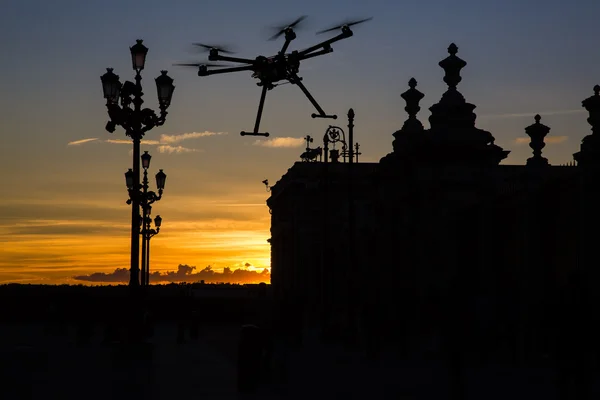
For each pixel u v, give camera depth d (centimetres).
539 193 2530
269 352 2406
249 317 6550
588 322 1564
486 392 1931
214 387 2231
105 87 3130
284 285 8756
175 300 7775
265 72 3172
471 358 2508
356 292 4256
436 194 3138
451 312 1725
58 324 5331
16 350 3828
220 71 3222
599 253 2275
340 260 5112
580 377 1566
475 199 3114
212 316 7244
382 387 2123
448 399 1822
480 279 2795
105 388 2216
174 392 2111
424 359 2925
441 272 3072
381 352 3312
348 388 2141
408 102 3841
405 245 3409
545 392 1914
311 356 3369
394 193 3562
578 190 2336
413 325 3225
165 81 3172
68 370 2778
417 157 3197
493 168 3167
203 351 3772
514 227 2642
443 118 3212
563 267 2412
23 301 7331
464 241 3022
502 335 2545
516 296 2539
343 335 4144
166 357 3378
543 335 2509
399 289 3478
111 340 4256
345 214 5078
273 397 1992
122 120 3170
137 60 3152
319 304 6519
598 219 2289
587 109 2389
